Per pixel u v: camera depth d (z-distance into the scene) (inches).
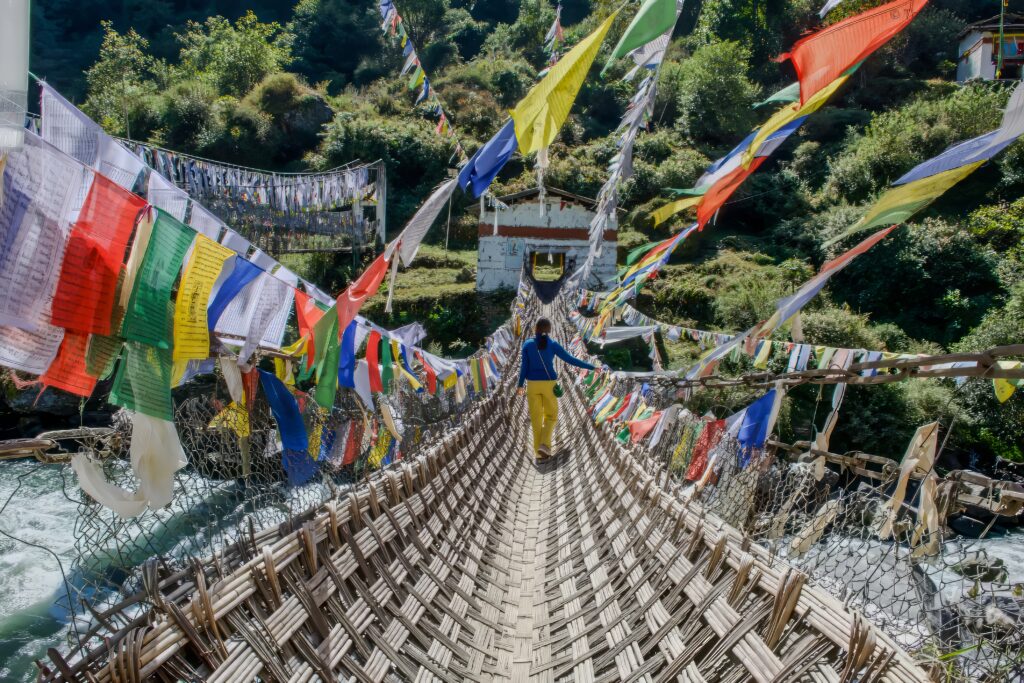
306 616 93.7
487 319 850.1
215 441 111.8
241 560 93.5
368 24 1822.1
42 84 91.5
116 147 96.7
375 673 96.3
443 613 124.1
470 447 218.1
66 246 73.8
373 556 118.8
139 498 86.0
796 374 128.1
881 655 75.0
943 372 88.6
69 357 78.9
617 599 126.3
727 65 1197.1
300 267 766.5
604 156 1240.2
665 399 206.7
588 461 235.3
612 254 922.7
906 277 825.5
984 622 104.0
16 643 247.4
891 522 107.7
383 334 159.2
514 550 183.0
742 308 762.8
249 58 1417.3
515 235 922.1
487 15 1978.3
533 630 129.8
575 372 389.4
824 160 1134.4
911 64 1342.3
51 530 286.7
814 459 133.4
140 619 77.0
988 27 1090.7
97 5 1847.9
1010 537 373.1
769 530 126.1
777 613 85.7
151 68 1374.3
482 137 1350.9
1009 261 807.1
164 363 85.4
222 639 81.2
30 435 472.1
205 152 1155.3
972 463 489.1
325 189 650.8
